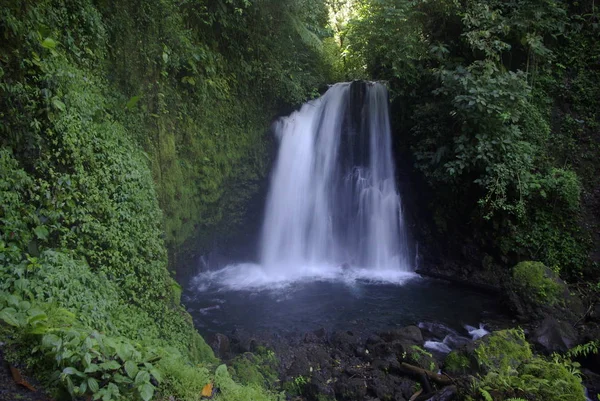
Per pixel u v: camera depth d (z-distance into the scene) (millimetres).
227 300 8758
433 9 10977
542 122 10070
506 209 9273
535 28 10531
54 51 4785
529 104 10023
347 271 10703
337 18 14602
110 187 5055
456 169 9391
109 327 4160
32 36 4500
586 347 6273
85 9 5613
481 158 9227
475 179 9805
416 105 10703
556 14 10602
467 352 5926
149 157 6488
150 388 3160
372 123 11102
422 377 5758
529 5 10406
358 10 13227
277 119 11047
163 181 7336
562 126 10477
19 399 2863
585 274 8922
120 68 6414
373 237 11047
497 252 9820
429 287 9695
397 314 8195
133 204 5309
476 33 9992
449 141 10023
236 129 9680
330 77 13398
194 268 9836
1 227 3875
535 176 9562
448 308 8523
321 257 11172
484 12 10250
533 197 9570
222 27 9164
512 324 7793
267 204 10867
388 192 11102
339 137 11312
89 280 4297
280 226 10914
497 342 6020
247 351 6387
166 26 7230
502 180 9141
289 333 7273
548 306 7770
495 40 10219
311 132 11258
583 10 11172
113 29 6305
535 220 9500
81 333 3312
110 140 5336
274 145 10891
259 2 9664
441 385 5664
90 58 5785
